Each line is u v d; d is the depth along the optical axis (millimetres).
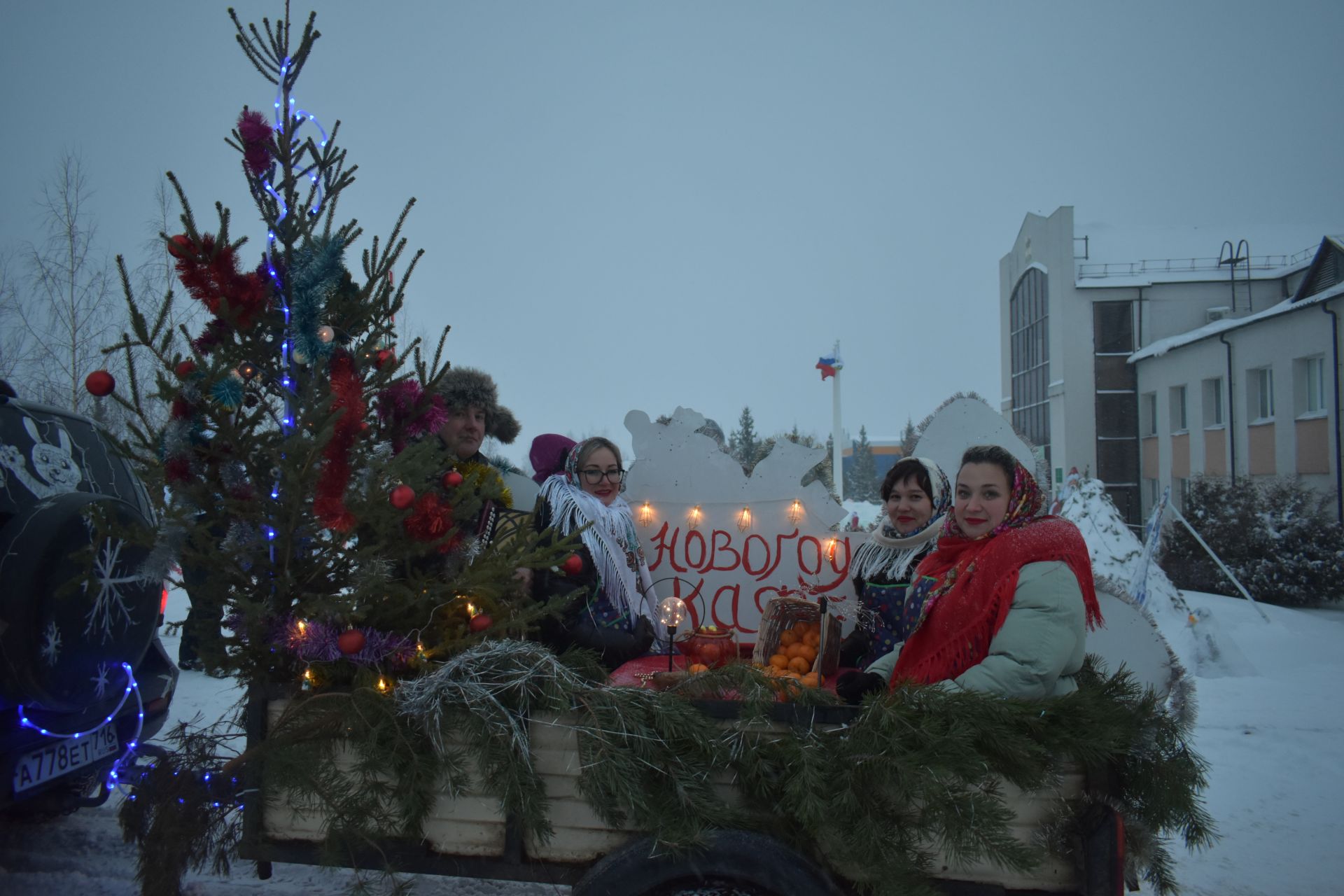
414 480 2771
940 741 2195
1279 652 8852
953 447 3734
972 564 2555
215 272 2623
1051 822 2277
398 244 2986
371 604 2727
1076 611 2391
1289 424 17797
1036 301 30266
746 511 4223
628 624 3707
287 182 2828
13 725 3094
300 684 2633
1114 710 2320
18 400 3504
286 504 2605
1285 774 5152
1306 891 3652
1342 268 17828
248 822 2545
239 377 2695
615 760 2309
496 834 2467
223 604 2689
